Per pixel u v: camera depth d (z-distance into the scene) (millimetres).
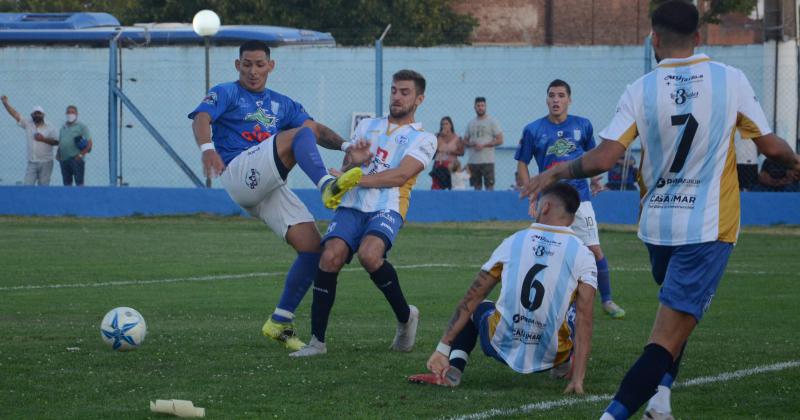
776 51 55625
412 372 17266
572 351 16234
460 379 16312
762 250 42688
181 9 95250
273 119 21281
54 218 57500
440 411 14305
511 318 15508
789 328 22703
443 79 64500
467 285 31172
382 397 15234
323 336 19078
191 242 44812
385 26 95125
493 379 16797
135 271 34406
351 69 64625
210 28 56844
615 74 62156
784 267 36750
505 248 15633
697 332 22016
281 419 13836
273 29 67375
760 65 56781
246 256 39500
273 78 65438
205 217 57312
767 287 30906
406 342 19328
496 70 63938
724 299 28078
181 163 59344
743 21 102000
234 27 67000
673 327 13109
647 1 109312
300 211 20109
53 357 18375
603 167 13258
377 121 20047
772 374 17109
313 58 64875
